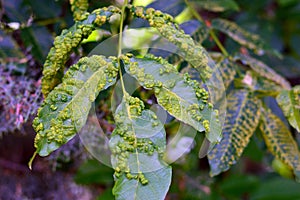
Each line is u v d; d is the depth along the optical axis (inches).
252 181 34.4
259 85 24.0
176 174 33.4
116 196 16.6
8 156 29.0
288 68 36.4
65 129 17.2
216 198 34.0
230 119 22.8
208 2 26.7
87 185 31.7
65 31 19.1
